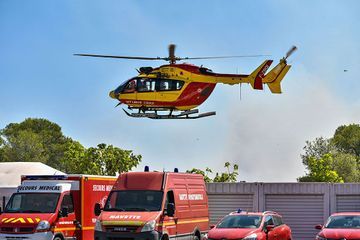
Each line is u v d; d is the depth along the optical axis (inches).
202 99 1379.2
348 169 3240.7
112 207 959.0
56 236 1008.2
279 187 1437.0
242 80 1402.6
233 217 973.2
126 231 920.9
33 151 3715.6
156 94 1365.7
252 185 1446.9
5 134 4185.5
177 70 1369.3
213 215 1457.9
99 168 2203.5
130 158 2245.3
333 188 1419.8
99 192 1098.1
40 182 1048.8
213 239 918.4
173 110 1382.9
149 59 1395.2
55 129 4296.3
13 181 1448.1
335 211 1417.3
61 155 4020.7
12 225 1003.9
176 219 979.9
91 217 1071.6
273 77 1424.7
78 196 1053.2
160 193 959.0
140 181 971.9
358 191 1411.2
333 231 948.6
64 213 1021.8
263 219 964.0
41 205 1026.7
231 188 1453.0
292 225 1430.9
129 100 1376.7
